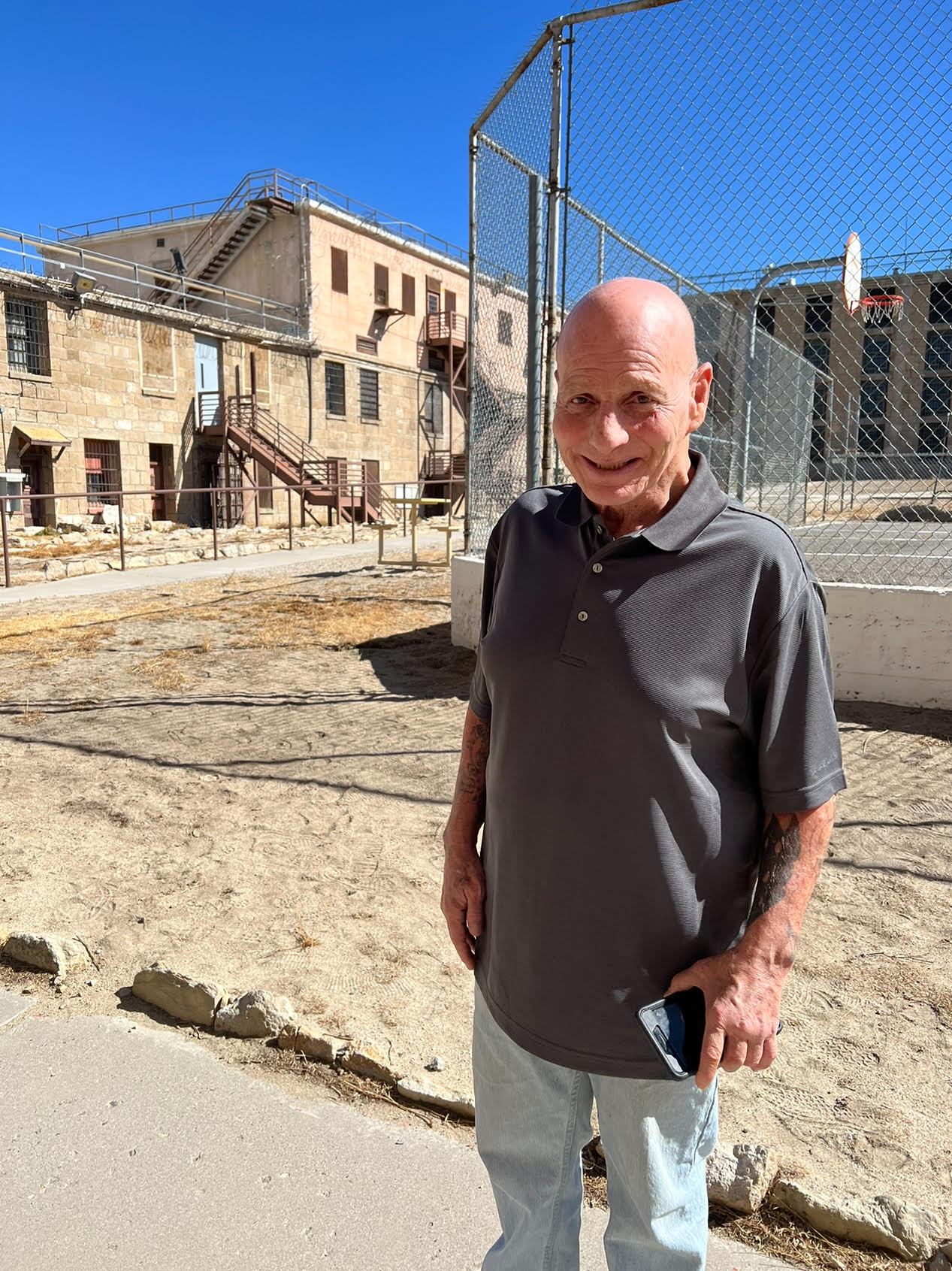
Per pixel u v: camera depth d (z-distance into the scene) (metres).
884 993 2.55
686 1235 1.23
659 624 1.11
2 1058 2.24
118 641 7.76
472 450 6.81
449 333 34.09
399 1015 2.46
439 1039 2.36
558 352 1.15
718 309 8.25
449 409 35.22
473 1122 2.04
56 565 12.51
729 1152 1.85
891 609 5.10
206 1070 2.20
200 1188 1.82
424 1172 1.87
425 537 19.98
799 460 11.16
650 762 1.12
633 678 1.10
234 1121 2.02
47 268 32.47
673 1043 1.09
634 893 1.15
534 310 5.35
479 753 1.50
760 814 1.20
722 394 8.66
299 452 26.77
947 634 4.98
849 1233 1.72
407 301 33.25
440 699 5.75
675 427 1.11
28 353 20.69
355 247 30.33
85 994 2.56
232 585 11.41
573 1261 1.36
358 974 2.67
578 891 1.18
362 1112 2.06
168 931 2.92
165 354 23.81
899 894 3.11
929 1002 2.51
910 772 4.20
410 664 6.71
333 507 26.64
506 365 6.16
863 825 3.65
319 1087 2.15
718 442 8.56
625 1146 1.21
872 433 7.91
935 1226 1.70
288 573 12.70
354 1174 1.86
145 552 15.03
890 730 4.75
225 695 5.92
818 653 1.12
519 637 1.20
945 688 5.02
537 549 1.25
